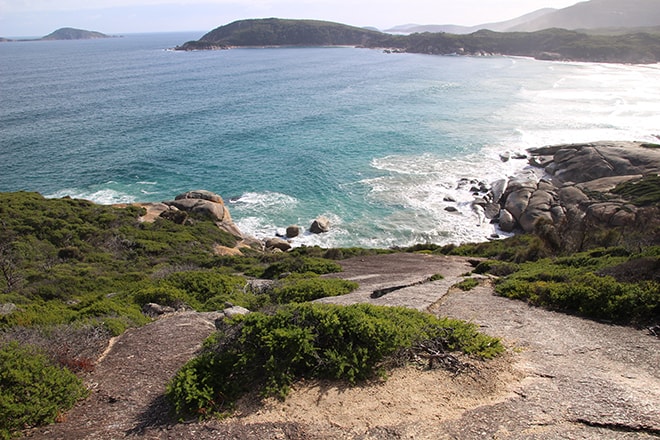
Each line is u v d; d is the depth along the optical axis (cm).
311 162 5303
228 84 11206
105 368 823
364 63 16088
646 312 946
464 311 1077
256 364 684
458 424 550
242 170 5116
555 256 1966
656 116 6694
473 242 3466
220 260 2634
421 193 4394
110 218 3225
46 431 618
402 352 712
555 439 511
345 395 622
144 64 16238
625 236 2067
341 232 3709
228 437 558
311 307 772
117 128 6744
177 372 724
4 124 6769
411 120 7181
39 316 1203
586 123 6550
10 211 3019
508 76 11844
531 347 801
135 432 593
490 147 5697
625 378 665
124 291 1642
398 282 1560
